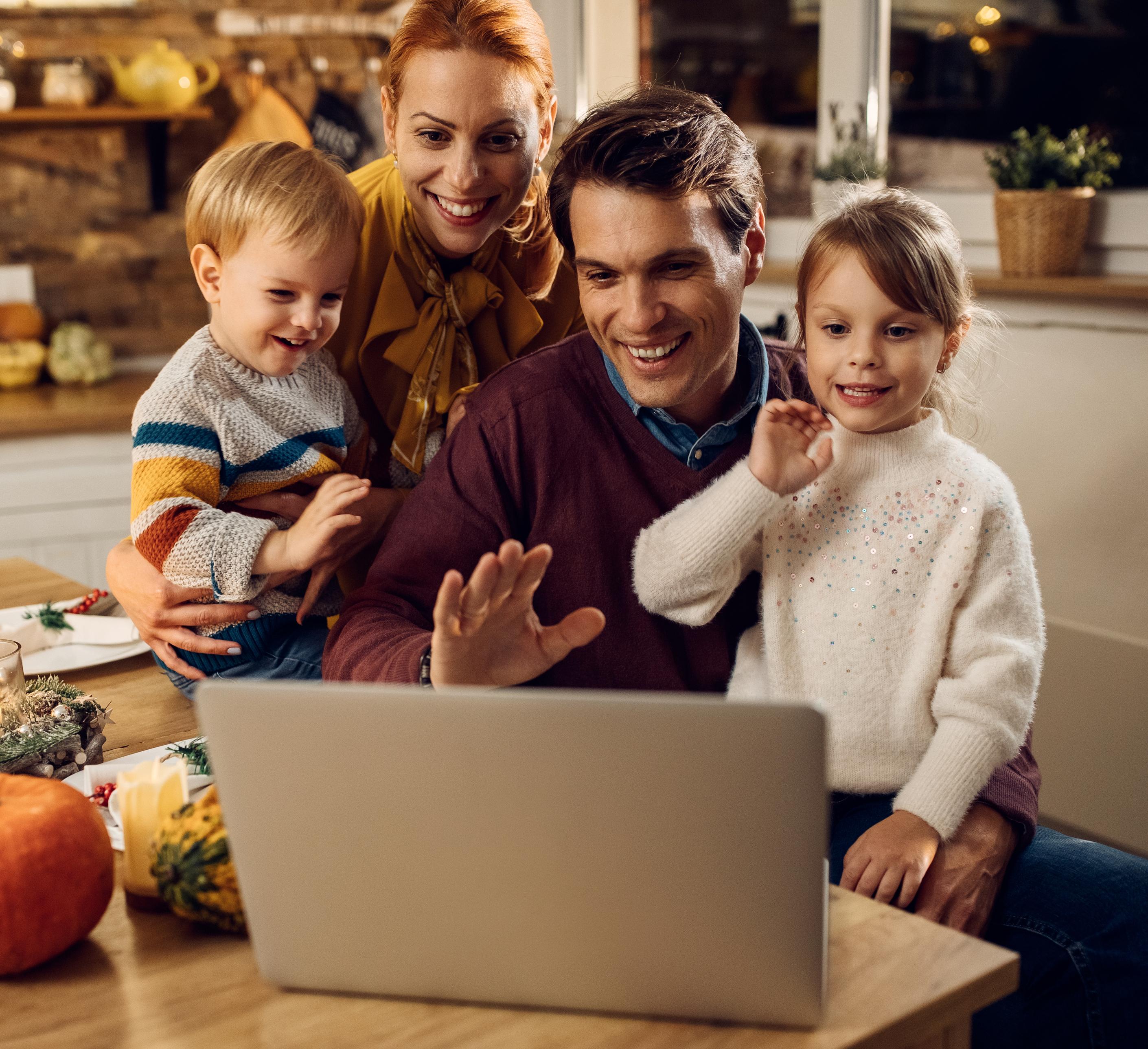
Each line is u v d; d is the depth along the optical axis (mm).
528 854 670
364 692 659
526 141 1417
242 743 682
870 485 1180
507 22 1369
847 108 2766
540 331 1628
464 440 1262
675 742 635
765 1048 664
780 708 619
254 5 3217
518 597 908
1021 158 2342
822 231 1174
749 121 3021
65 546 2797
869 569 1161
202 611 1301
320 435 1394
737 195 1130
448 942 699
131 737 1222
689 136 1097
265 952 726
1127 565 2289
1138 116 2330
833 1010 694
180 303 3393
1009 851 1107
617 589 1229
